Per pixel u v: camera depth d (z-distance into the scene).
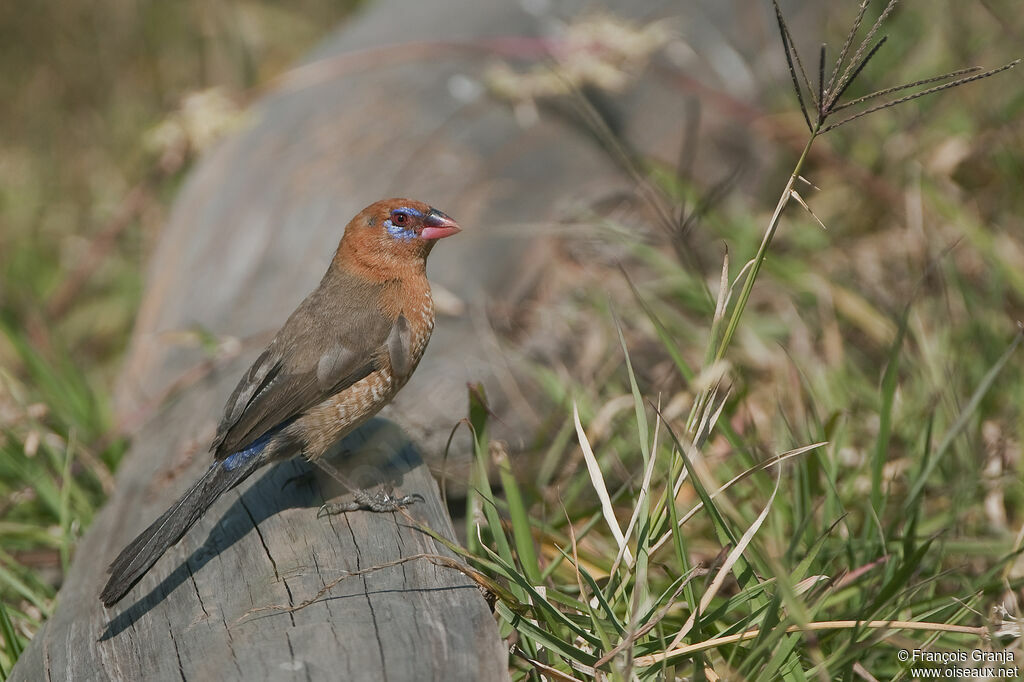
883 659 7.10
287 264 11.24
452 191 11.79
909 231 11.46
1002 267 10.65
